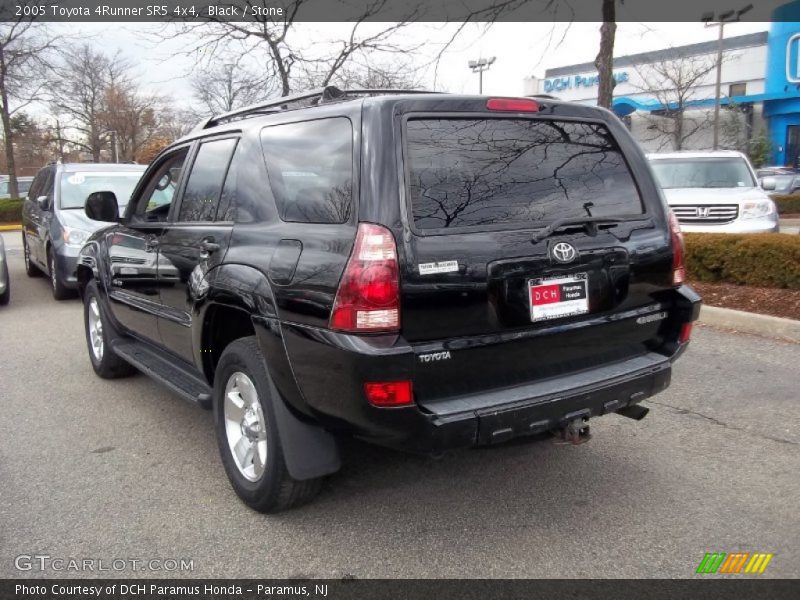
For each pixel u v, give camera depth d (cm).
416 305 288
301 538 338
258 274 334
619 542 330
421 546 330
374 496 379
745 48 3572
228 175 396
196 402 401
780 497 369
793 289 757
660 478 395
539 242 319
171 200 462
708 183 1115
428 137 309
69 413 519
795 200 2605
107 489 393
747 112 3588
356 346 282
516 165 330
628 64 3694
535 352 323
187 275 406
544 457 425
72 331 794
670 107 3516
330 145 320
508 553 323
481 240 304
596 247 338
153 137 4188
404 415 286
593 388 325
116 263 525
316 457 330
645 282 359
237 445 371
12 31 2289
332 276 292
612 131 373
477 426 295
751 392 528
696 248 828
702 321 730
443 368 298
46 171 1146
